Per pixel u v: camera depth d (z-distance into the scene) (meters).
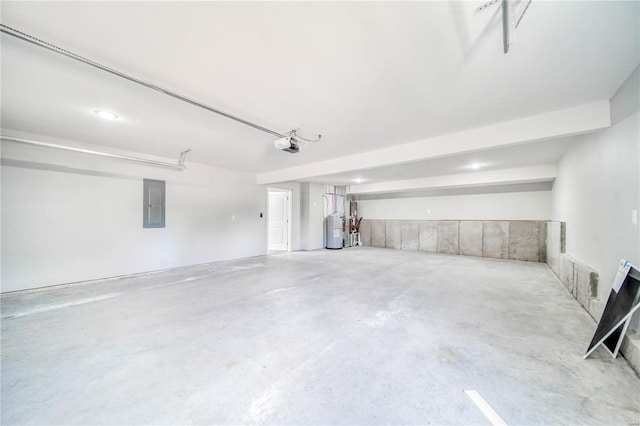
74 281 4.10
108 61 1.87
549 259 5.78
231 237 6.39
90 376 1.79
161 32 1.57
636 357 1.81
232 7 1.37
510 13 1.31
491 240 7.14
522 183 6.82
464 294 3.67
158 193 5.06
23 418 1.42
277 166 5.99
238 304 3.22
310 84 2.21
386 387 1.68
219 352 2.10
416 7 1.37
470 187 7.59
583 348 2.17
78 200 4.13
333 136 3.63
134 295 3.58
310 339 2.32
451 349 2.15
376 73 2.03
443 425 1.38
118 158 4.10
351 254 7.53
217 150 4.48
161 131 3.47
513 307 3.15
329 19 1.45
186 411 1.48
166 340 2.30
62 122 3.15
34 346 2.19
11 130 3.49
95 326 2.58
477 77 2.09
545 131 2.82
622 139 2.26
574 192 3.84
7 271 3.57
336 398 1.58
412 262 6.25
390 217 9.34
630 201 2.13
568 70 2.01
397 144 4.02
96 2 1.34
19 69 1.99
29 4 1.35
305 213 8.38
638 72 1.98
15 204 3.61
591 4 1.36
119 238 4.57
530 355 2.06
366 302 3.31
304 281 4.37
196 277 4.62
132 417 1.43
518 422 1.40
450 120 3.02
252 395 1.60
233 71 2.01
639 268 1.96
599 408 1.50
